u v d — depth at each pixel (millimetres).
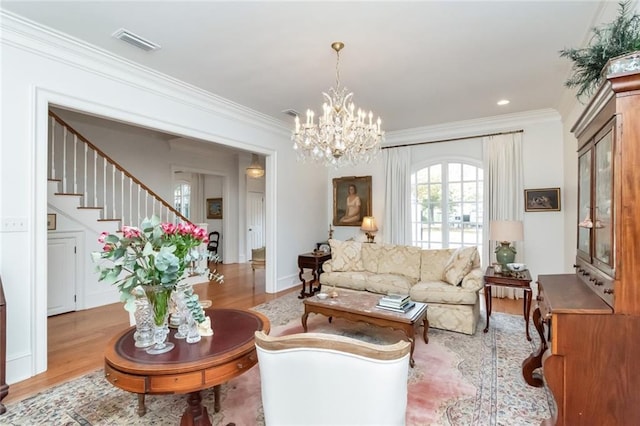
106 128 5781
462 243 5375
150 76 3359
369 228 5828
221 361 1525
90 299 4508
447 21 2467
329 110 3066
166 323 1669
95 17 2420
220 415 2074
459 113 4797
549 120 4711
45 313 2656
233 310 2320
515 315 4043
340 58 3074
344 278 4367
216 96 4047
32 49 2582
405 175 5785
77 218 4391
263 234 9312
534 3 2252
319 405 1107
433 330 3570
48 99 2680
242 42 2773
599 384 1539
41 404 2195
